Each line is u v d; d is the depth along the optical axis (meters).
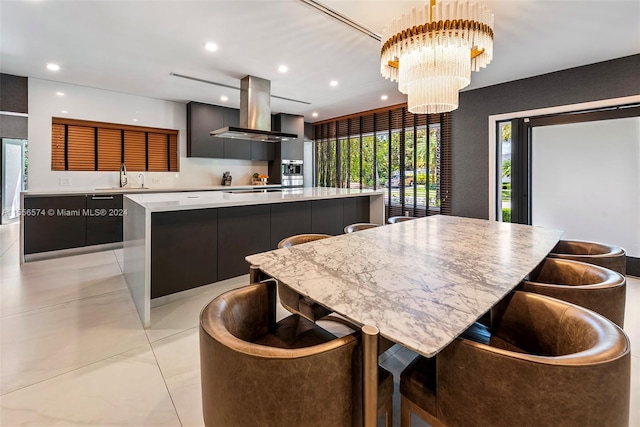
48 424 1.38
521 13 2.41
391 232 2.20
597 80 3.43
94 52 3.24
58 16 2.53
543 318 1.13
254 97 4.00
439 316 0.90
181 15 2.51
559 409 0.73
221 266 2.90
